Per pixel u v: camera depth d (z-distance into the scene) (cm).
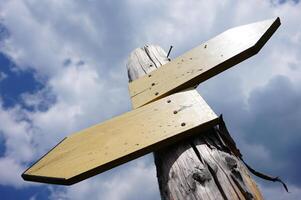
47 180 70
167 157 73
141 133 74
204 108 76
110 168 70
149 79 96
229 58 84
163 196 70
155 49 124
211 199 60
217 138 73
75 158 72
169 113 77
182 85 86
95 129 79
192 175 65
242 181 63
